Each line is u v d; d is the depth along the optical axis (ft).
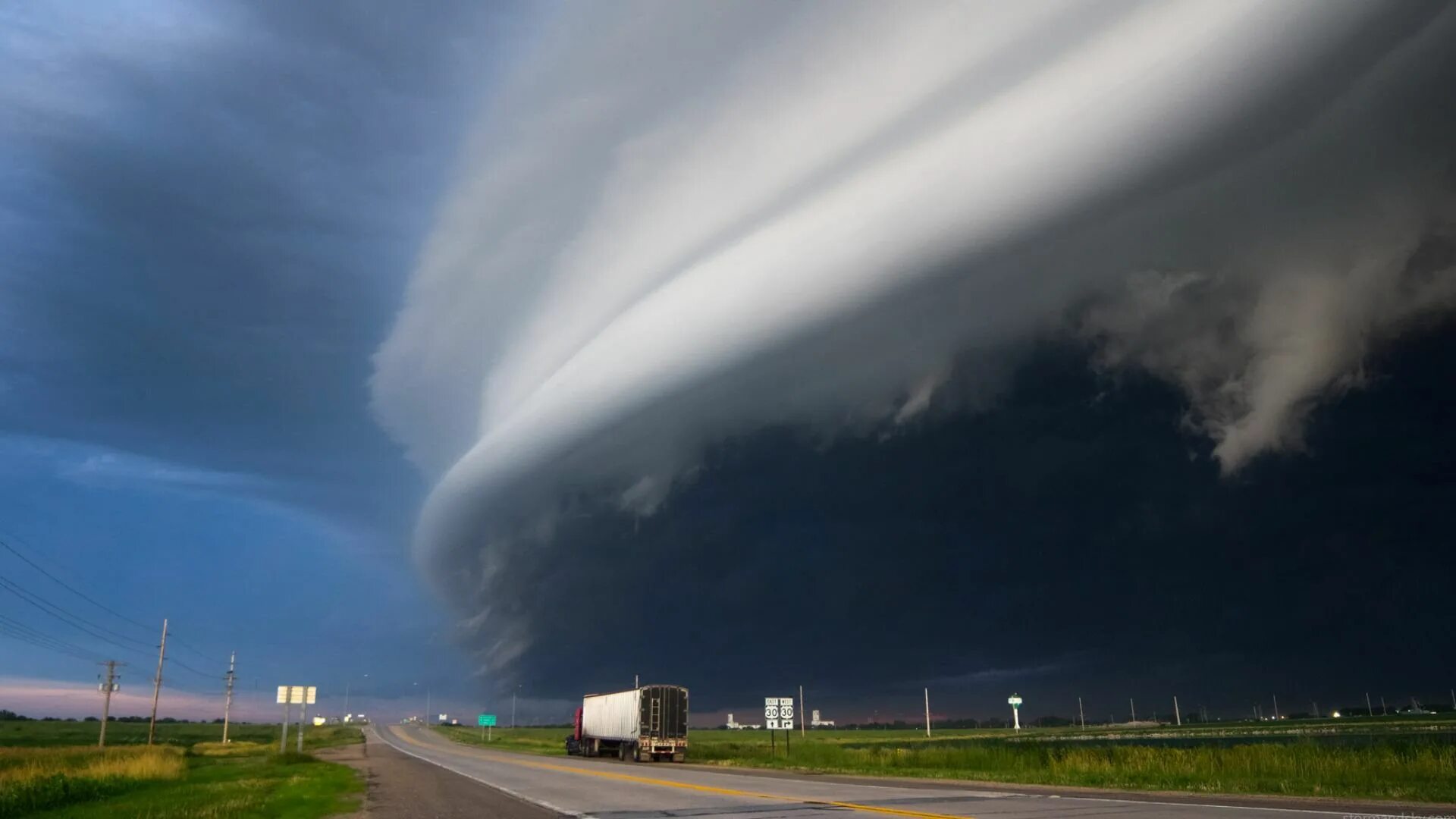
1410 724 339.98
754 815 65.00
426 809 77.87
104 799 98.89
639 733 182.29
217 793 98.94
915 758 145.89
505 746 349.82
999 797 79.15
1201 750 115.75
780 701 176.35
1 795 89.10
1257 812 60.18
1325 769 91.50
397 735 595.47
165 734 562.25
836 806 71.92
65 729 575.38
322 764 175.01
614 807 75.15
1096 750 130.31
